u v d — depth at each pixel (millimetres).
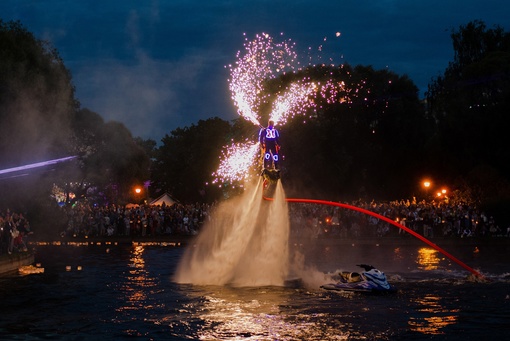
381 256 37062
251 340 14742
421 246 45438
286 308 18984
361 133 78875
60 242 49844
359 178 76875
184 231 53219
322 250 42031
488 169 60531
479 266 30938
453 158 66375
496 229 50281
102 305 19688
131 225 53344
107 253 40062
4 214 37250
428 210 49531
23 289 23375
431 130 81438
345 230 49531
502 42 74250
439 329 15867
